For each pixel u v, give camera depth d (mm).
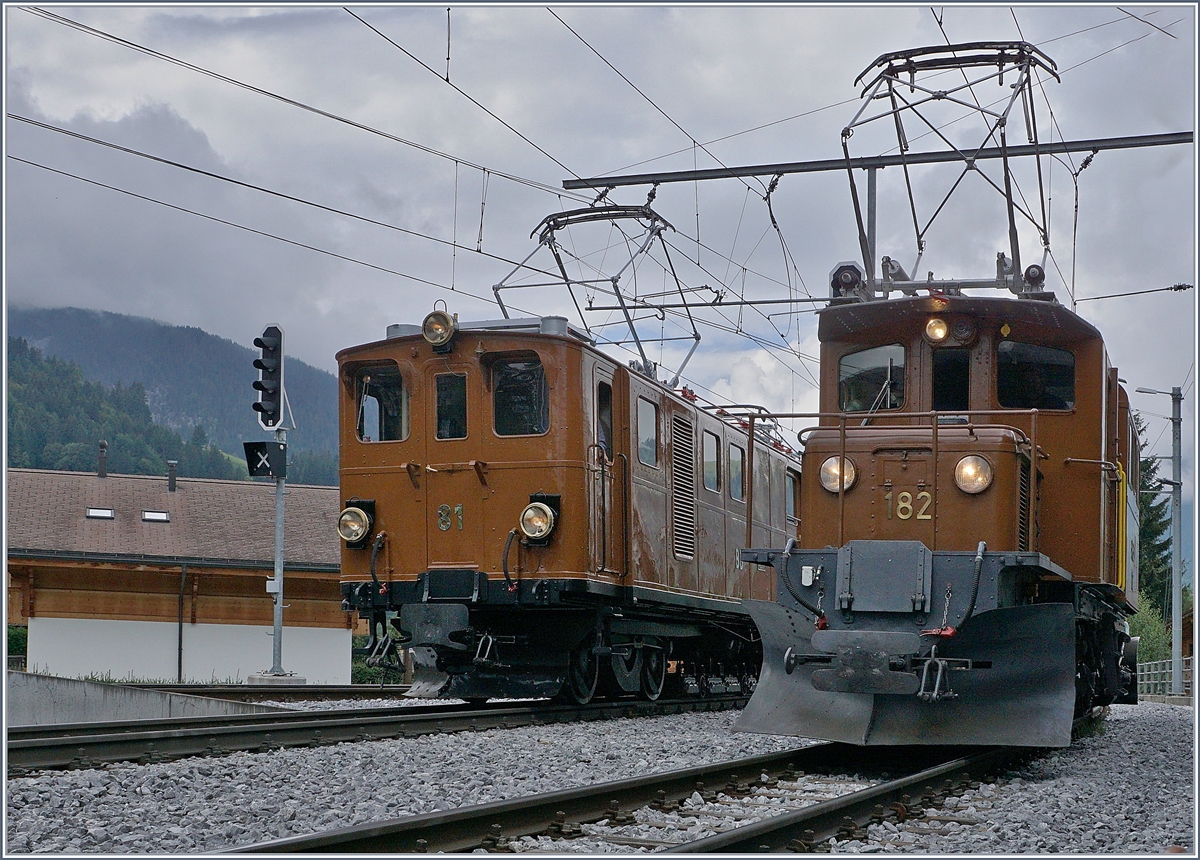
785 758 9391
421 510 13055
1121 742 12656
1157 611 46750
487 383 12938
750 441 11016
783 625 10438
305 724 10164
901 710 10000
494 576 12664
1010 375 11086
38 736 9445
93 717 13969
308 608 33469
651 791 7574
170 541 33000
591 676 14242
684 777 7941
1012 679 9773
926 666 9508
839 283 12211
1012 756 10453
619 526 13547
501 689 13641
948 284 11922
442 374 13109
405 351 13281
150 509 34688
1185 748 12234
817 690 10367
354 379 13594
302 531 35125
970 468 10016
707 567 16375
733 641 18656
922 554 9836
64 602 31406
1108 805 7945
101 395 195000
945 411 10953
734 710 16906
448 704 15922
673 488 15242
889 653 9500
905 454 10320
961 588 9727
